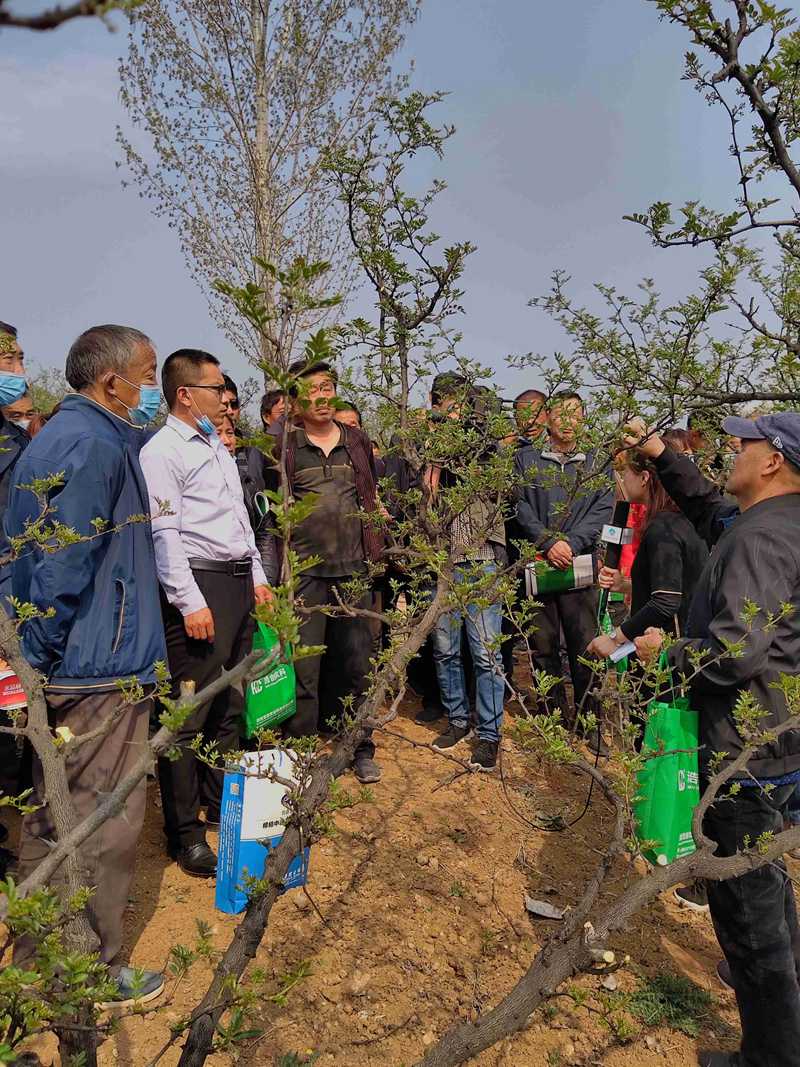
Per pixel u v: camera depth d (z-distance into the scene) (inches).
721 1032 105.3
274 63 438.6
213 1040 58.1
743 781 86.0
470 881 131.9
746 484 94.0
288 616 41.9
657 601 126.5
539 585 177.3
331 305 42.4
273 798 113.4
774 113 76.2
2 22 18.7
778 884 86.2
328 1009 103.5
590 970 57.7
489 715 166.2
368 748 164.9
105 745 95.9
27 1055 87.5
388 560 161.8
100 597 96.6
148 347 103.4
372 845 139.2
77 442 94.0
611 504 181.8
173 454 126.5
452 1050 56.6
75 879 52.1
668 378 102.0
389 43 442.9
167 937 113.6
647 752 76.0
